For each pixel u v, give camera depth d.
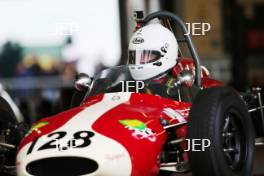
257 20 54.00
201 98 23.34
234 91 24.44
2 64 53.69
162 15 28.45
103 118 22.88
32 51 53.81
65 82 52.84
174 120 24.06
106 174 21.50
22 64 53.75
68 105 45.31
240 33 52.25
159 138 22.86
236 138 24.50
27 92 52.91
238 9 52.62
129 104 24.34
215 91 23.52
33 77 53.41
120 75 26.47
